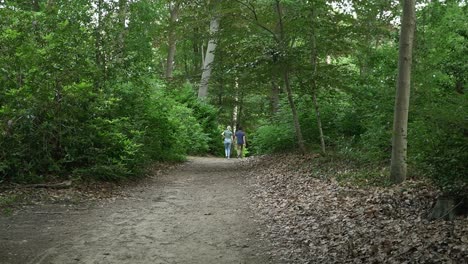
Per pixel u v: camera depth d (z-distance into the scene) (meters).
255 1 13.60
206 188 10.81
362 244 5.50
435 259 4.62
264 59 12.82
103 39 11.52
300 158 13.31
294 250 5.73
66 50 9.58
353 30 12.57
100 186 9.72
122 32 11.90
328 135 14.53
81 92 9.23
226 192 10.20
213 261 5.39
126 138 11.17
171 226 7.03
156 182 11.48
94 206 8.18
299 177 10.88
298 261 5.31
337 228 6.36
